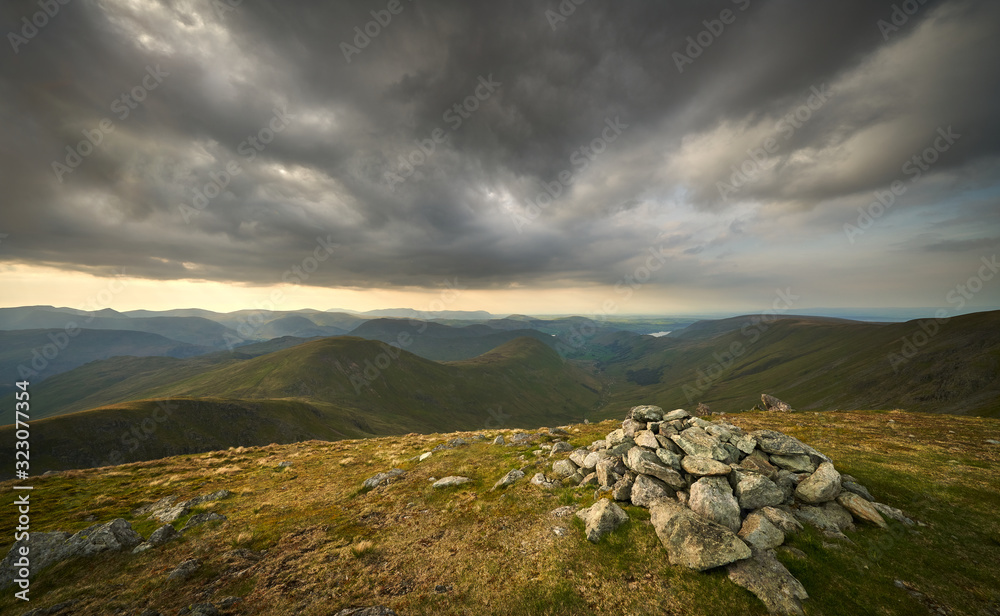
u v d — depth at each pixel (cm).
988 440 3131
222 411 16700
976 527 1747
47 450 12700
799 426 3922
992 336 18100
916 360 19375
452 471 3225
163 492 3216
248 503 2800
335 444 5528
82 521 2592
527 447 3741
